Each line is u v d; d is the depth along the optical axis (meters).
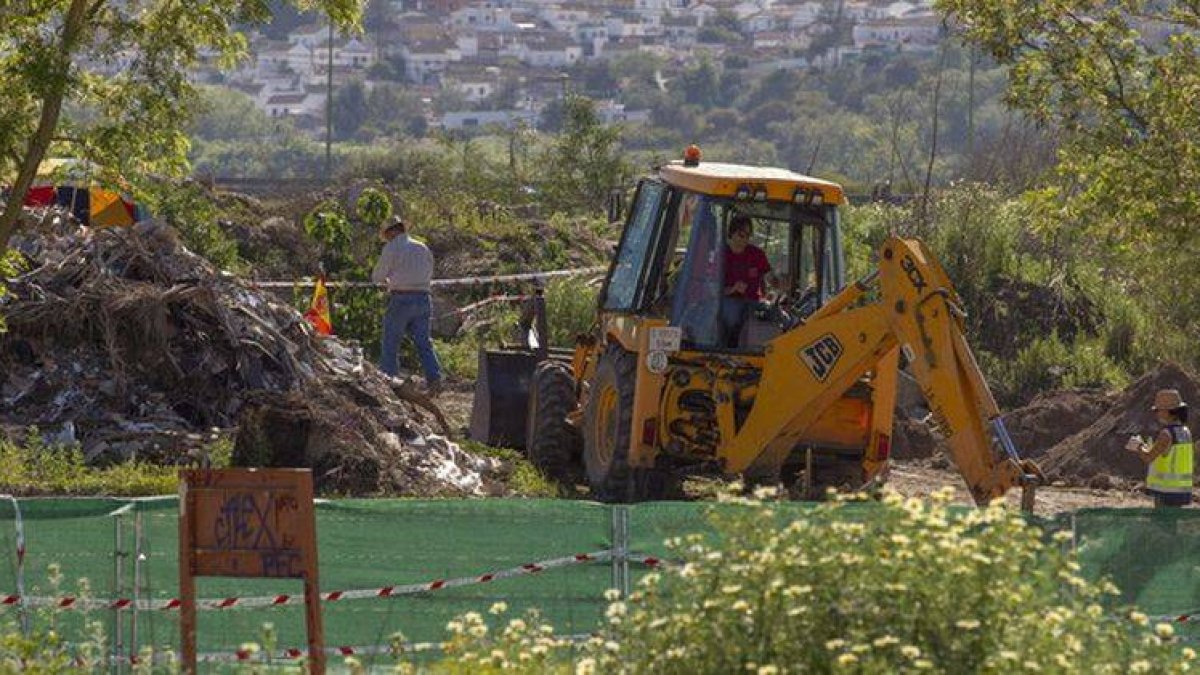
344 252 99.38
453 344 91.12
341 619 34.75
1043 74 56.97
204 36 47.00
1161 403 50.69
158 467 52.47
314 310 80.69
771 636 23.64
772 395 48.66
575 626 35.22
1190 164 55.28
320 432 51.56
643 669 24.36
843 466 52.00
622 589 35.31
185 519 28.22
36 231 62.16
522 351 63.22
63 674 28.78
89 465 53.28
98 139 46.09
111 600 34.53
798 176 52.44
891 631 23.39
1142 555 36.44
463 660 27.38
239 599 34.16
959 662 23.20
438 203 111.62
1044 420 70.19
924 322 44.28
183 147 47.53
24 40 45.00
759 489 26.05
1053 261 94.62
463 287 99.56
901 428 68.81
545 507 35.34
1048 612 24.33
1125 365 89.50
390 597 34.88
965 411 43.41
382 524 35.22
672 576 30.25
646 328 50.34
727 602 23.94
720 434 49.72
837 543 24.34
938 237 96.31
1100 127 56.19
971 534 28.61
